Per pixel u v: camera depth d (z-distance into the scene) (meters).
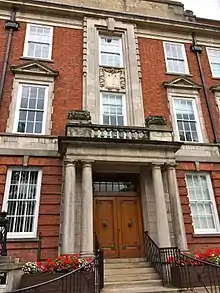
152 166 10.53
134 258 10.48
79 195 10.27
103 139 10.09
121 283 8.33
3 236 7.11
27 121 12.05
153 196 11.28
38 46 14.19
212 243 11.06
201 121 13.80
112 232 11.02
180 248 9.44
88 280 7.11
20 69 12.88
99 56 14.56
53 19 14.91
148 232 10.77
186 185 12.02
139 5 17.22
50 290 7.05
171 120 13.49
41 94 12.77
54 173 10.91
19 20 14.42
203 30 16.73
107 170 11.38
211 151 12.99
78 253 8.95
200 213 11.80
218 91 14.91
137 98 13.52
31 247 9.58
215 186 12.23
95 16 15.46
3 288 6.31
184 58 15.79
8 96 12.23
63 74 13.41
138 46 15.31
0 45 13.46
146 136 11.11
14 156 10.91
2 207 10.06
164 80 14.60
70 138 9.91
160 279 8.81
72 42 14.48
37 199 10.46
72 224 9.03
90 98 12.98
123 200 11.66
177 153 12.49
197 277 8.00
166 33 16.27
